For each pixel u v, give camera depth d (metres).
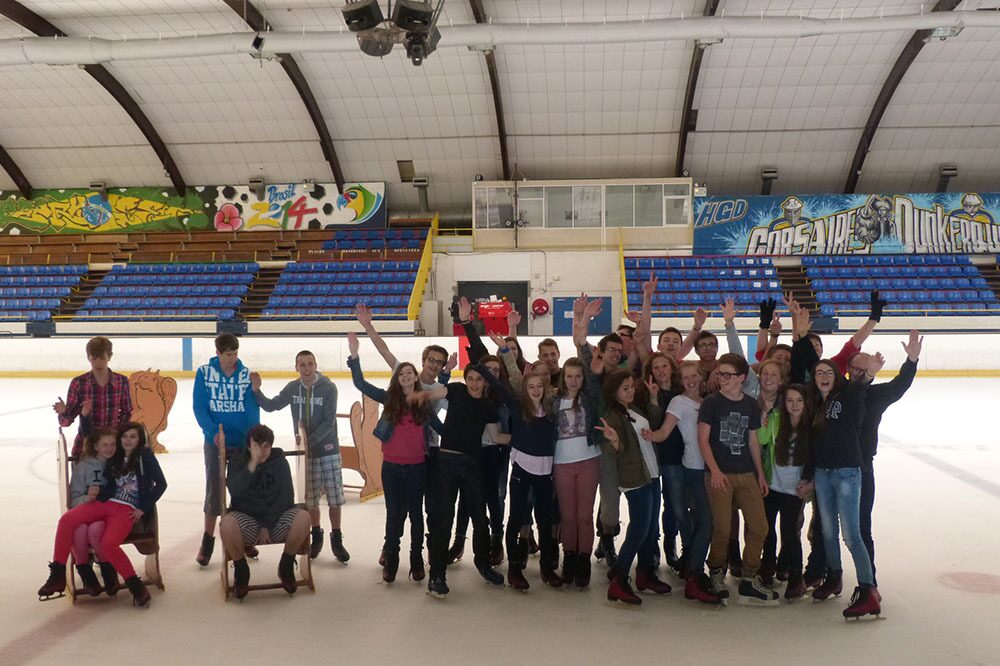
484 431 6.40
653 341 24.86
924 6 21.88
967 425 13.98
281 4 21.72
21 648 4.93
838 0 21.55
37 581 6.19
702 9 22.14
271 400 6.66
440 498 5.88
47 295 28.95
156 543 5.94
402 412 6.01
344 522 8.05
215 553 6.96
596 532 6.77
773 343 7.01
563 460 5.89
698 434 5.60
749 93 25.92
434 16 14.84
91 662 4.73
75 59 20.12
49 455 11.66
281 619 5.41
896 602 5.69
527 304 29.09
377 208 29.97
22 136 29.23
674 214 28.89
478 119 27.33
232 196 30.58
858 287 27.56
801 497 5.70
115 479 5.76
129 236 30.89
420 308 27.58
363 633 5.15
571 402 5.89
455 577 6.30
